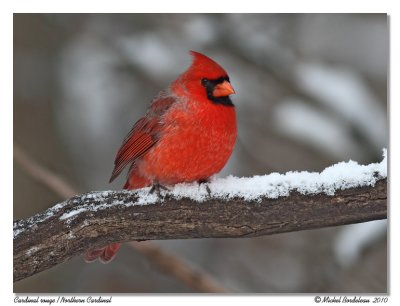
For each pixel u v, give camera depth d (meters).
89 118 12.05
